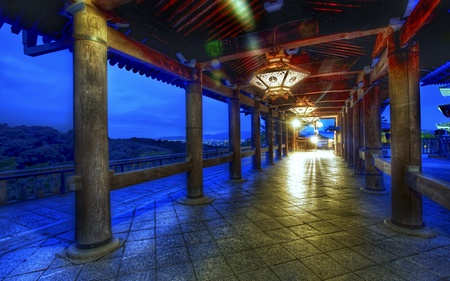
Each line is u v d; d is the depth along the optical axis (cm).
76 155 310
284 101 1281
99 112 315
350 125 1137
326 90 902
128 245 335
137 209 515
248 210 494
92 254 297
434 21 280
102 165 320
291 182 802
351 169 1091
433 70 570
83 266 280
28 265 284
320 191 659
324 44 560
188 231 384
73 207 546
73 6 295
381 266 267
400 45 360
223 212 484
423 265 267
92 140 309
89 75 306
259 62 725
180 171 525
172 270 269
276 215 457
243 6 402
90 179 309
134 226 410
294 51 474
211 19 434
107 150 330
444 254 292
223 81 782
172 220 439
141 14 380
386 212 465
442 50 395
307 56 652
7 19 326
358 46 569
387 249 307
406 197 361
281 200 570
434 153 1504
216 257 296
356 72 639
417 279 241
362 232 366
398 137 368
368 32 380
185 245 332
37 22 344
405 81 359
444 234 351
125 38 380
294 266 271
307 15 413
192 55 518
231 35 484
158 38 449
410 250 304
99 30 315
